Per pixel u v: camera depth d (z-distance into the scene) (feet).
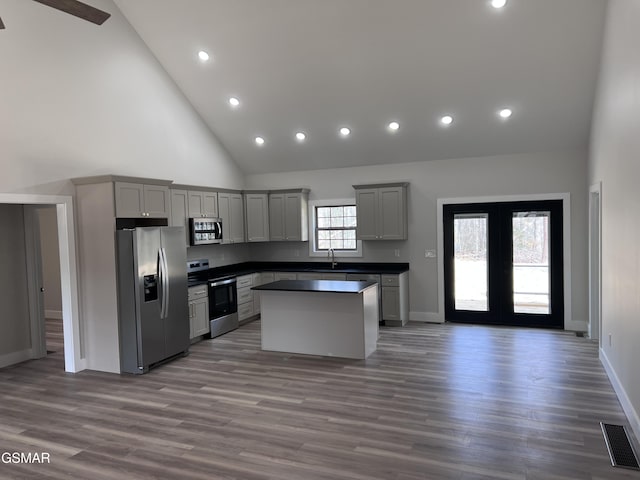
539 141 21.57
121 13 19.88
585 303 21.68
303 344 19.10
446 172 23.94
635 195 11.43
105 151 19.03
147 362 17.28
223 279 23.02
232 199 25.73
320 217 27.43
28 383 16.35
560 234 22.02
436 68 18.74
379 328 23.24
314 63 19.65
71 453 11.16
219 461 10.55
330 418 12.69
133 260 16.93
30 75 16.21
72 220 17.58
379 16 16.99
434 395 14.14
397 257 25.21
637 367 11.21
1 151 15.31
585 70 17.62
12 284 18.90
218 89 22.56
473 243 23.68
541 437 11.27
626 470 9.75
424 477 9.63
